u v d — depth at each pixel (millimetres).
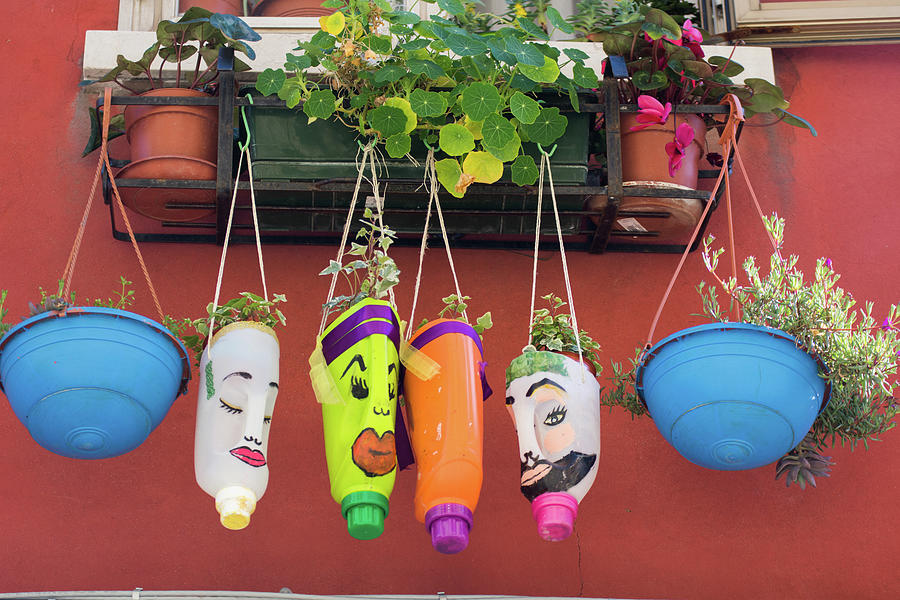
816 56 3613
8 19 3473
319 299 3139
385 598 2521
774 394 2439
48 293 3080
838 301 2680
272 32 3410
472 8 3453
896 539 2902
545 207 2992
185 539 2787
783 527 2900
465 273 3205
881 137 3502
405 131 2816
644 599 2785
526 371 2494
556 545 2842
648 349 2607
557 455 2404
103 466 2861
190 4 3555
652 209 3035
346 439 2346
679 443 2531
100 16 3518
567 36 3721
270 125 2881
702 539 2873
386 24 3359
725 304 3209
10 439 2873
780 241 2805
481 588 2777
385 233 2678
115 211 3211
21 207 3195
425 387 2447
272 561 2777
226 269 3156
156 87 3303
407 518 2844
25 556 2734
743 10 3518
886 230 3359
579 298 3191
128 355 2371
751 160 3439
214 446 2363
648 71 3086
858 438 2697
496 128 2770
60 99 3367
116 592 2457
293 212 3055
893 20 3479
